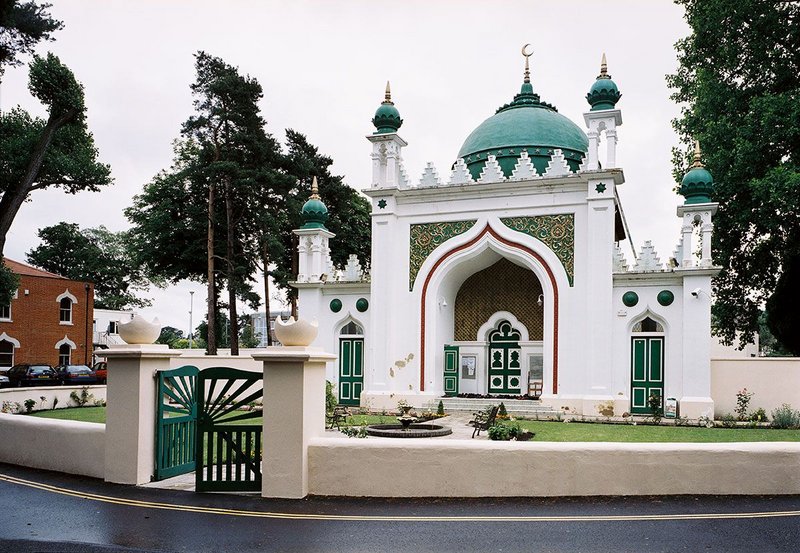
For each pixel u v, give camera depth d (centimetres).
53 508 688
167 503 705
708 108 2039
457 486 728
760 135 1856
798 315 2059
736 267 2220
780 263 2139
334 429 1336
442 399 1836
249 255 3145
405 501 713
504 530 607
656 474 732
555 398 1706
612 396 1666
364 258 3534
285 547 561
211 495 740
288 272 3069
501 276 2005
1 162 1563
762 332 4116
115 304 5116
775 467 733
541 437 1264
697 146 1736
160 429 826
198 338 5031
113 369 822
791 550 549
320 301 2056
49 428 902
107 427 818
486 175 1850
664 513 660
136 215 3275
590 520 638
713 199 2016
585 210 1744
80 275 5122
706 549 552
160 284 5112
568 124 2084
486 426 1252
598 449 733
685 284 1642
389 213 1919
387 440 745
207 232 3030
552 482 729
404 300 1911
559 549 555
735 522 627
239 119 2803
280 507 688
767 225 1881
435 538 585
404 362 1883
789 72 1953
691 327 1633
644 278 1689
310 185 3291
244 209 3014
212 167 2711
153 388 826
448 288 1964
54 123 1590
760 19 1939
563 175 1750
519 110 2100
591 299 1695
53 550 548
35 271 3525
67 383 2928
